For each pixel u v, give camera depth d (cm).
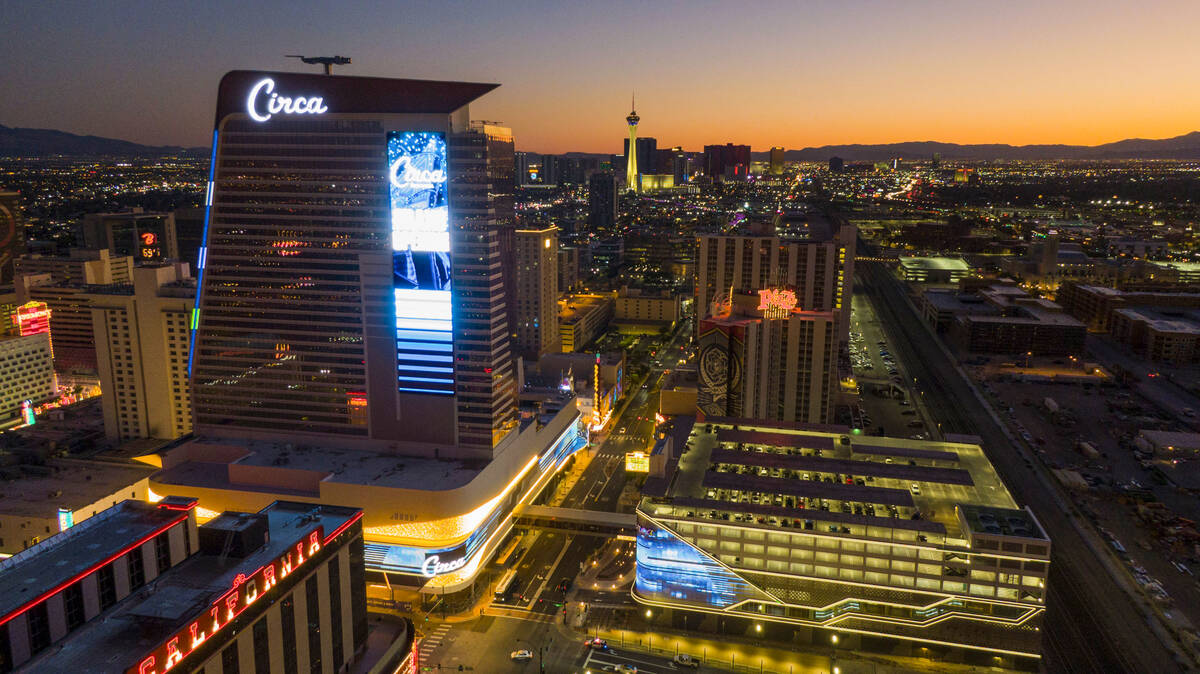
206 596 10656
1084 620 18050
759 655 16850
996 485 18738
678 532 17438
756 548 17100
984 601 16088
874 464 19650
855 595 16738
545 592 19562
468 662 16700
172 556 11881
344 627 13762
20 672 9456
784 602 17138
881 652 16938
